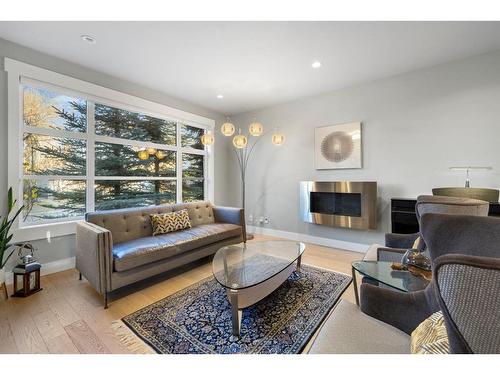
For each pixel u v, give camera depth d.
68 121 2.78
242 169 4.50
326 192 3.59
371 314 1.13
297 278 2.43
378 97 3.23
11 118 2.31
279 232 4.30
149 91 3.49
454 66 2.72
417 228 2.76
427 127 2.91
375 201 3.14
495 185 2.54
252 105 4.30
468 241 0.92
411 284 1.27
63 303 1.96
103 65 2.78
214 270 1.95
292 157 4.10
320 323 1.67
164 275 2.58
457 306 0.49
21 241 2.37
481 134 2.61
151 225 2.87
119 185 3.27
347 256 3.19
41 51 2.47
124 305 1.94
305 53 2.52
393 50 2.48
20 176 2.42
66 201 2.77
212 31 2.13
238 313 1.57
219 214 3.64
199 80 3.21
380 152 3.24
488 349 0.47
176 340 1.51
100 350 1.42
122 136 3.29
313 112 3.82
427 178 2.92
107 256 1.93
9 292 2.13
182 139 4.17
